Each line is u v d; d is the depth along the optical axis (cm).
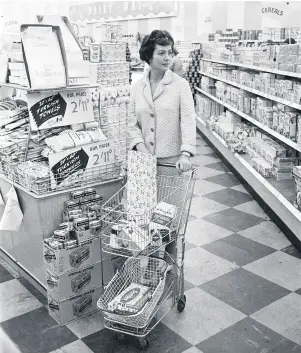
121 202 262
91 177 283
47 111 279
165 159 274
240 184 532
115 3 1275
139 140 271
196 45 981
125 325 235
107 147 288
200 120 855
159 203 248
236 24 1024
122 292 240
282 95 446
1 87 363
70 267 256
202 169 600
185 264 331
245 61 600
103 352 235
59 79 271
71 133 283
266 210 437
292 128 425
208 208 452
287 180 461
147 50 256
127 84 351
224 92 730
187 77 987
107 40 344
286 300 283
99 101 317
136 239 224
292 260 338
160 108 264
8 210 283
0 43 309
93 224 261
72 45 281
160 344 240
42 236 270
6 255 343
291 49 423
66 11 1152
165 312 270
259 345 239
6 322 265
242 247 361
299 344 240
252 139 563
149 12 1188
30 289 303
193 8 1098
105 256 272
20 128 316
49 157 259
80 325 261
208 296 288
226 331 251
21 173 273
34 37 263
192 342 242
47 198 264
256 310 272
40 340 247
